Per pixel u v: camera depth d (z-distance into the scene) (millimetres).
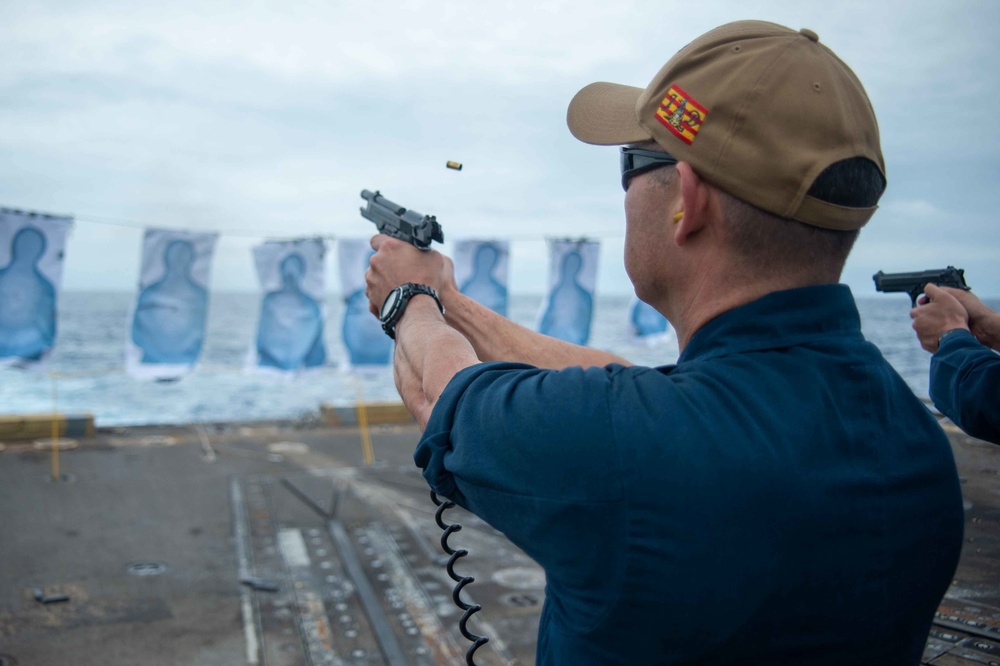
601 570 861
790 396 897
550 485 866
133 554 7891
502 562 7867
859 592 872
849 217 907
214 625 6441
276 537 8508
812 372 918
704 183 933
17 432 12227
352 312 9250
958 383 1423
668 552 833
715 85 902
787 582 834
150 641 6121
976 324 1622
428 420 1025
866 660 908
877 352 1032
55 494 9664
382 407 15016
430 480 1028
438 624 6496
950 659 1522
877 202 956
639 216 1045
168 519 8984
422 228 1328
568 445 860
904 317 2029
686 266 995
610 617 867
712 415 872
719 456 843
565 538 871
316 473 11141
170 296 8531
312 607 6824
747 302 951
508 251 9008
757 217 912
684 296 1016
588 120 1119
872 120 950
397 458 12156
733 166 890
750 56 898
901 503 912
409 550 8148
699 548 828
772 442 861
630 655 873
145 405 22750
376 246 1396
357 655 6039
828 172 873
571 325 9023
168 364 8578
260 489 10273
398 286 1344
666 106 941
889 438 942
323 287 9141
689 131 915
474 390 976
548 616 1037
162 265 8477
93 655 5871
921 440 979
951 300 1612
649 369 943
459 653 6035
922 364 1883
